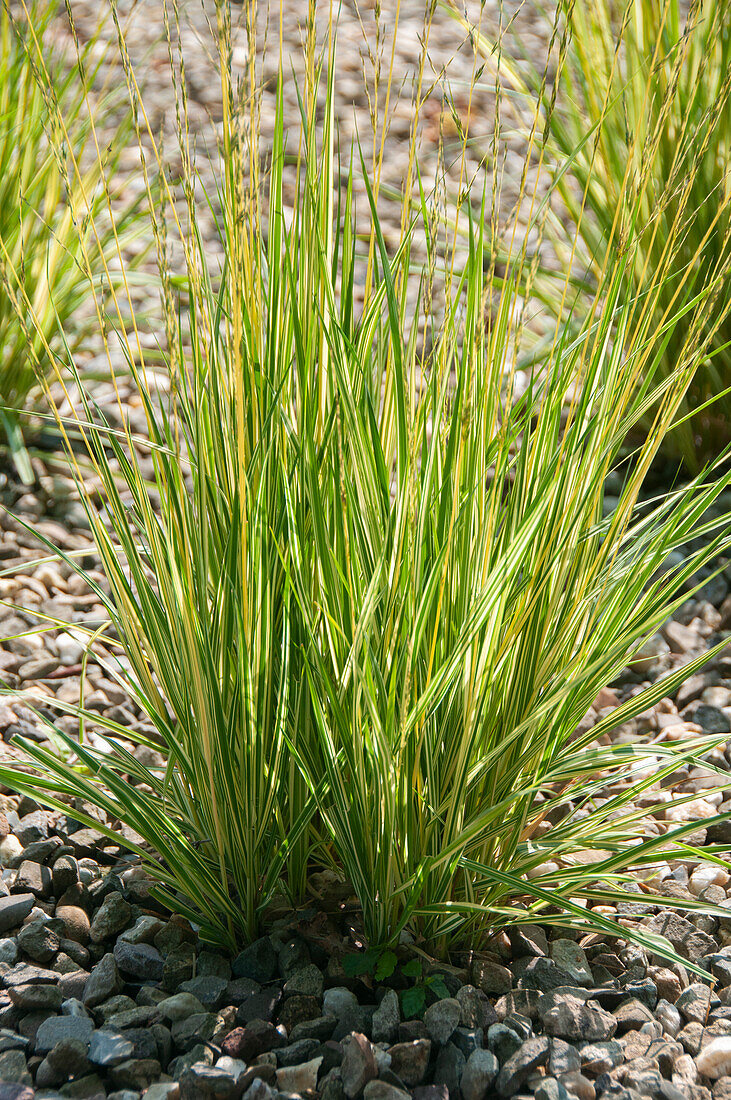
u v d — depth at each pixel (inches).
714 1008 71.6
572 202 90.9
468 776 69.5
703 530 72.4
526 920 70.3
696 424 90.3
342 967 71.2
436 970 71.0
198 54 138.0
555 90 68.4
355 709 68.1
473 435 68.9
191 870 70.5
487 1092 68.8
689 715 81.5
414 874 70.4
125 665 83.0
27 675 82.3
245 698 68.7
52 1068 68.9
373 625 69.3
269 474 69.3
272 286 69.1
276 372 69.6
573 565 71.1
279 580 69.9
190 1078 68.2
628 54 86.9
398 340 67.3
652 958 72.8
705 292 71.5
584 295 92.7
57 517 89.3
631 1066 69.4
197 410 69.3
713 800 78.3
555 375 70.6
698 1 69.7
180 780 74.1
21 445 90.1
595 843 71.6
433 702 68.4
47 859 74.7
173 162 117.7
